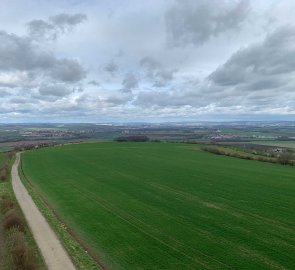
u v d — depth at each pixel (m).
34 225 30.69
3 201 38.50
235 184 48.00
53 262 22.42
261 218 31.53
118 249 24.59
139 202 38.53
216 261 22.00
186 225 29.78
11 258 22.30
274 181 50.09
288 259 22.08
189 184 48.34
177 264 21.73
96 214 34.16
